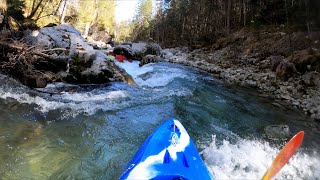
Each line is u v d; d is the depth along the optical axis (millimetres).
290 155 3107
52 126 4508
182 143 3471
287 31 16641
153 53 17469
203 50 22250
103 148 3971
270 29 19312
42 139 4020
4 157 3398
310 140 5113
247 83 10047
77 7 33094
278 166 3018
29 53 6484
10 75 6613
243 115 6266
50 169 3289
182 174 2713
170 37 39219
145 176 2609
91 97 6332
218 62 15344
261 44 16625
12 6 11250
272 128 5406
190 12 35125
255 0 24047
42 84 6484
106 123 4902
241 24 25141
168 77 10234
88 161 3578
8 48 6531
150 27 48594
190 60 16969
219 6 28656
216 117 5910
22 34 7656
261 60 14016
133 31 58750
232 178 3420
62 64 7117
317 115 6469
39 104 5434
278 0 21438
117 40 56344
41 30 7898
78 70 7254
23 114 4816
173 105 6395
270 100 7867
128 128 4781
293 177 3666
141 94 7141
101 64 7734
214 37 24672
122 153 3873
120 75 8094
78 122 4793
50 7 21109
